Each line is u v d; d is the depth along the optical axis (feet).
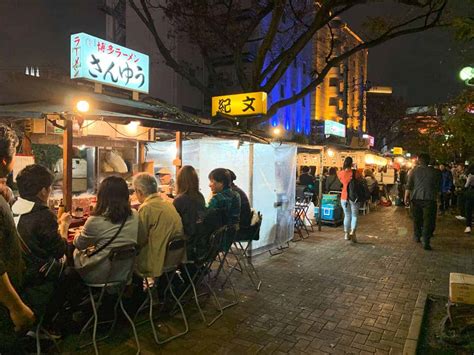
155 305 15.33
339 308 15.93
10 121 15.79
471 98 14.07
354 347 12.78
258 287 17.94
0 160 6.22
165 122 16.76
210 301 16.35
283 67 39.75
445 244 28.25
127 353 12.09
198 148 26.13
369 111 169.48
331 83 136.56
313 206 35.55
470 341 12.79
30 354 11.56
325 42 125.18
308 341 13.12
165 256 13.32
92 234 11.71
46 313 11.79
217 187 17.04
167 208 13.70
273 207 24.90
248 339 13.16
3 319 5.98
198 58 78.33
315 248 26.32
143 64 27.43
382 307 16.11
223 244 16.43
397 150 116.26
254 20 41.45
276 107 41.24
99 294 12.96
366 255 24.59
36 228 10.68
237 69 41.65
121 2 82.38
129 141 23.04
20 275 6.46
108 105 16.29
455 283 13.51
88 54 22.56
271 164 24.49
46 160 18.52
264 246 24.12
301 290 17.95
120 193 12.14
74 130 17.13
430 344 13.12
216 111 36.04
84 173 20.18
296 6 49.06
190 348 12.49
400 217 42.50
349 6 37.86
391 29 39.06
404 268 21.81
